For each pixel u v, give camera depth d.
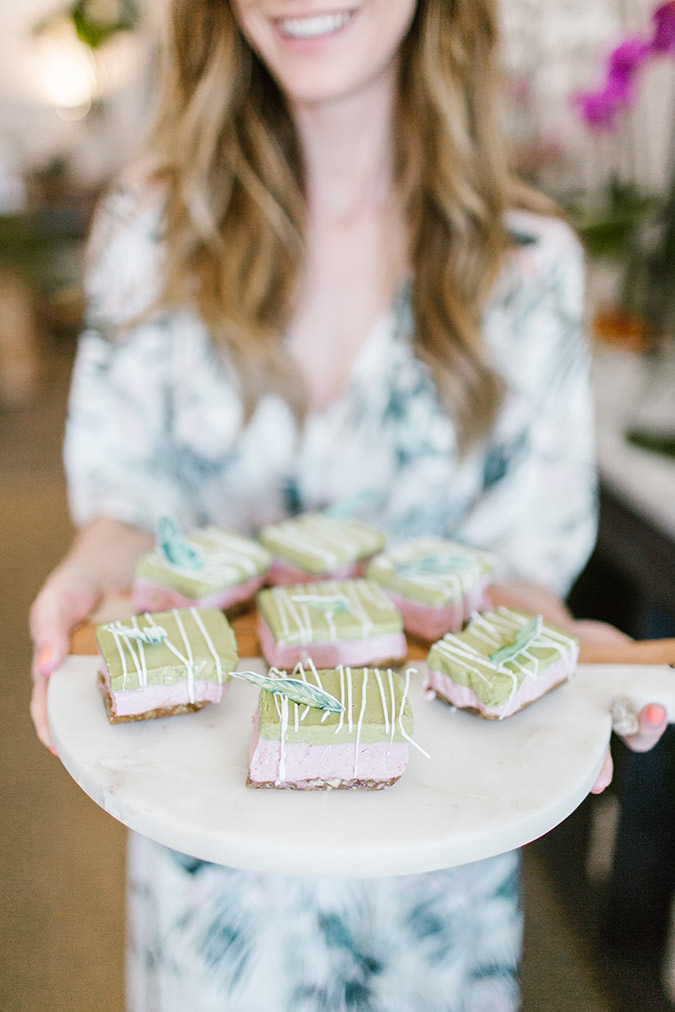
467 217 0.80
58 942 1.04
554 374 0.84
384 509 0.85
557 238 0.84
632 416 1.01
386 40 0.70
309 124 0.78
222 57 0.78
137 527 0.84
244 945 0.67
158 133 0.85
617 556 0.95
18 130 4.76
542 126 1.48
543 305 0.84
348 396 0.81
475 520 0.85
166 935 0.68
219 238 0.81
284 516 0.86
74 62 3.79
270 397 0.81
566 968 1.00
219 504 0.86
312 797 0.59
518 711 0.65
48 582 0.74
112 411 0.85
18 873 1.12
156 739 0.62
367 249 0.82
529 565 0.83
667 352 1.12
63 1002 0.97
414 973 0.70
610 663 0.70
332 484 0.84
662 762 0.95
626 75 1.01
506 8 1.45
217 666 0.64
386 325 0.81
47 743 0.67
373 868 0.55
